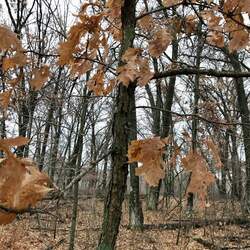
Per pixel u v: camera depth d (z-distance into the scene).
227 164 13.08
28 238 10.48
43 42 7.62
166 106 17.95
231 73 3.19
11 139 1.58
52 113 8.97
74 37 2.96
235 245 12.53
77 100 8.70
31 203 1.61
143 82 2.46
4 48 1.80
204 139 2.83
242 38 2.87
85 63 3.17
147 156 2.52
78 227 12.34
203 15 2.96
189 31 3.49
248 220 15.00
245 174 15.99
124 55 2.56
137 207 13.88
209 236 13.17
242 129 7.17
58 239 11.22
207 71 3.16
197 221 14.06
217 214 15.34
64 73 7.69
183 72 3.14
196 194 2.62
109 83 3.50
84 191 13.34
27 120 8.65
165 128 14.34
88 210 13.27
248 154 15.33
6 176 1.59
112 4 3.10
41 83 2.81
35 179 1.61
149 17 3.44
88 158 8.12
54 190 1.67
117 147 2.91
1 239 8.16
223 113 10.40
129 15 3.10
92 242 10.80
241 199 16.47
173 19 3.50
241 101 16.44
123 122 2.96
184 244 12.34
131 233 13.38
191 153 2.67
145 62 2.53
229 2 2.76
